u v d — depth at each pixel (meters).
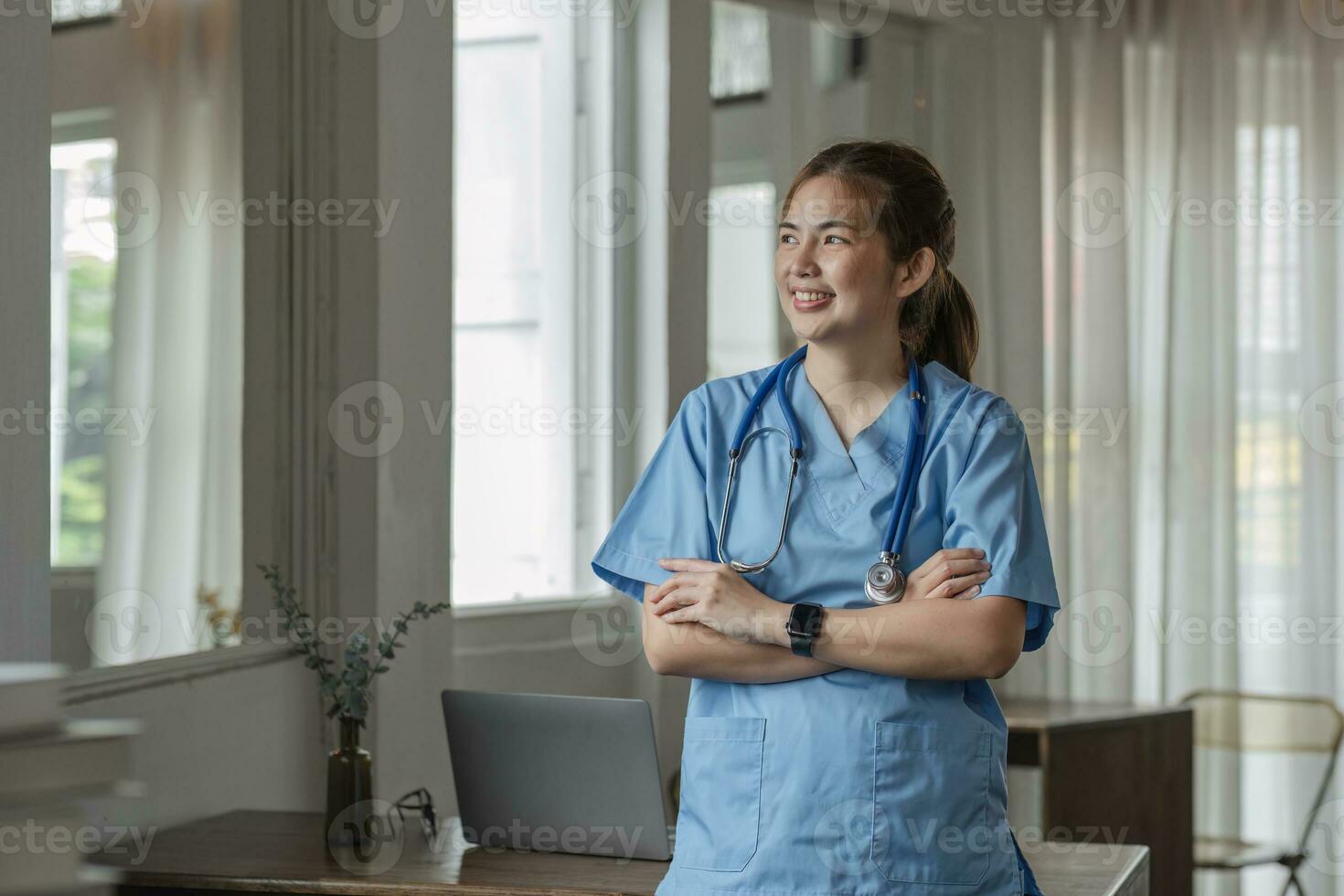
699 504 1.76
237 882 2.06
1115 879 2.04
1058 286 4.39
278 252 2.85
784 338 4.08
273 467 2.84
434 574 3.03
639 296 3.75
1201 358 4.39
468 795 2.22
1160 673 4.36
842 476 1.71
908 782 1.60
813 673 1.63
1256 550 4.42
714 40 3.92
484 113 3.53
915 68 4.35
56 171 2.52
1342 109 4.37
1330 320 4.36
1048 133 4.45
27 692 0.83
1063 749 3.54
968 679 1.64
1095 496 4.39
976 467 1.69
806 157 4.11
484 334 3.53
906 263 1.72
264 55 2.85
